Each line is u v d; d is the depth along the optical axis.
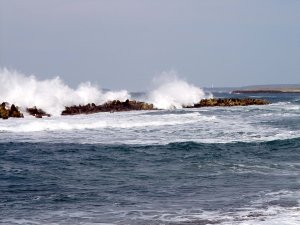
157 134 41.97
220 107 92.81
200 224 15.60
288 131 44.06
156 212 17.22
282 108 85.69
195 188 21.12
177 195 19.84
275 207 17.47
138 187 21.48
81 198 19.42
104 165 27.48
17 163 28.25
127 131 44.03
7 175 24.45
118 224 15.81
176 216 16.64
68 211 17.48
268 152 31.61
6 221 16.23
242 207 17.61
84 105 70.12
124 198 19.41
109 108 73.44
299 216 16.23
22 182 22.70
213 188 21.02
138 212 17.27
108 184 22.20
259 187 20.94
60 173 25.06
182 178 23.44
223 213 16.86
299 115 66.19
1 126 44.81
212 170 25.47
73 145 35.25
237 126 48.78
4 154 31.39
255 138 38.97
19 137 39.84
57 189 21.12
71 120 52.28
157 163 27.98
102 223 15.95
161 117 58.00
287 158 29.16
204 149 32.94
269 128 46.94
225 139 38.44
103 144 35.69
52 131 43.78
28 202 18.81
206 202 18.55
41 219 16.48
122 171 25.59
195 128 46.66
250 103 103.62
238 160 28.50
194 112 71.19
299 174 23.92
